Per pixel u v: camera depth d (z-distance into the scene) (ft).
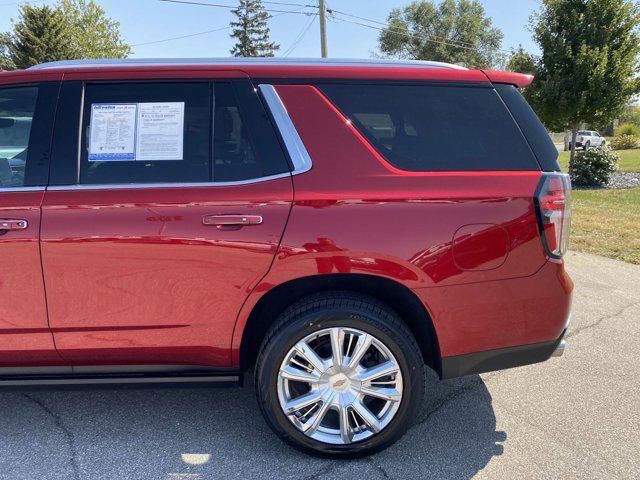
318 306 7.72
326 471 7.91
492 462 8.14
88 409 9.69
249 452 8.38
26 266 7.65
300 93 8.14
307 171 7.83
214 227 7.59
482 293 7.85
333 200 7.65
